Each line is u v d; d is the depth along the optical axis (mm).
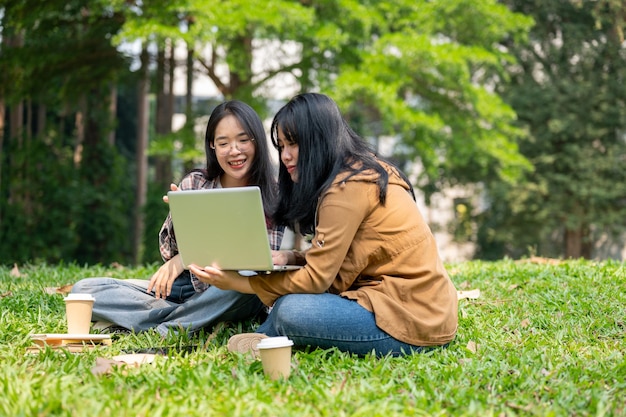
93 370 3160
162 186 14375
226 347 3678
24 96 14383
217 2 11875
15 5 13297
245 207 3381
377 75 13523
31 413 2619
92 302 3850
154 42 12188
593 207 18625
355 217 3463
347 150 3539
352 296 3562
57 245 14539
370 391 2967
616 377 3307
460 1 13945
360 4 14070
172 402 2783
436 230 20484
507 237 19062
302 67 13750
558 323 4398
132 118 21094
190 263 3658
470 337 3992
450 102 14875
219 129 4027
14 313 4609
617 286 5254
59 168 14891
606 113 18719
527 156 19094
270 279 3564
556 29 19469
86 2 13594
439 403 2889
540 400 3010
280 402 2869
